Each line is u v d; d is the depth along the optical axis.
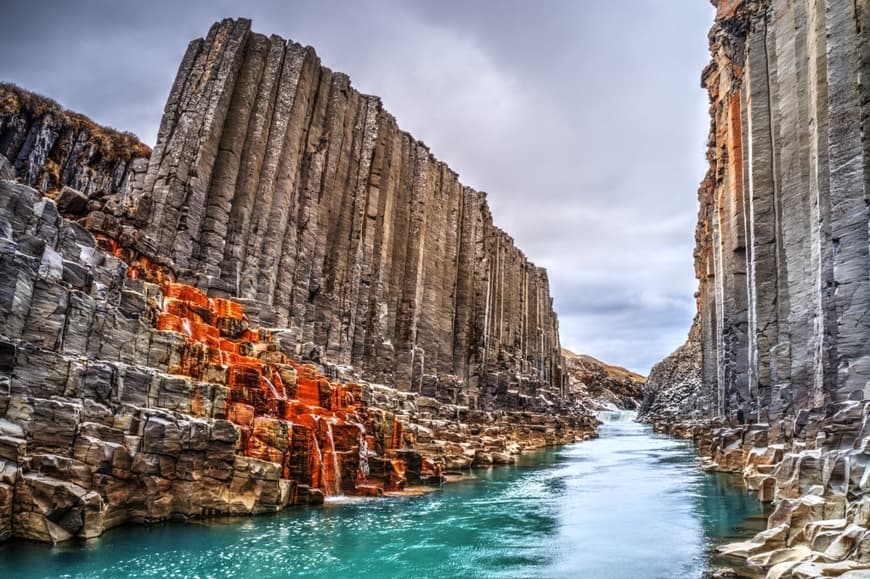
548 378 98.81
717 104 51.16
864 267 23.41
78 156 60.56
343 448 24.48
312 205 39.97
